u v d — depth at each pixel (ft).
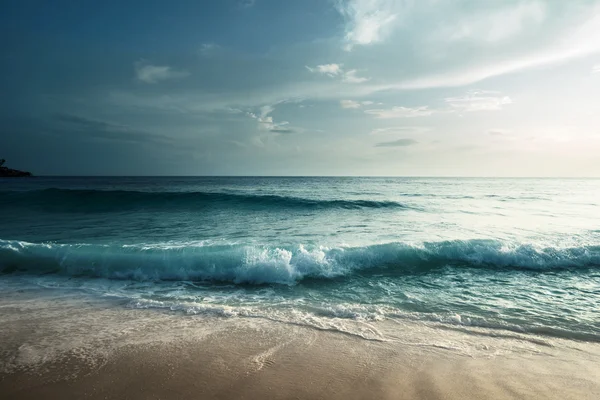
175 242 37.47
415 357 13.08
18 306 19.07
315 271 26.66
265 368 12.10
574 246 31.96
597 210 71.87
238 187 174.40
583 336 15.35
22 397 10.23
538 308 19.27
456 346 14.15
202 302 20.34
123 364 12.35
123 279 25.23
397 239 39.34
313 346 14.03
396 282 24.63
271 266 25.61
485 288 23.21
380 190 150.92
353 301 20.54
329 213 66.49
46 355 13.04
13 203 74.95
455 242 30.81
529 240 37.68
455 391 10.61
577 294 21.88
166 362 12.53
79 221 55.57
